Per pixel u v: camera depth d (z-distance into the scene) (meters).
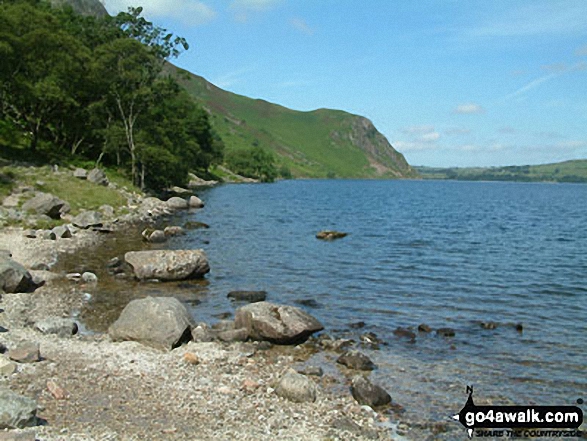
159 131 63.91
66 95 52.97
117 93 58.38
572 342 15.90
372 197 111.06
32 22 49.53
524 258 31.92
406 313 18.94
